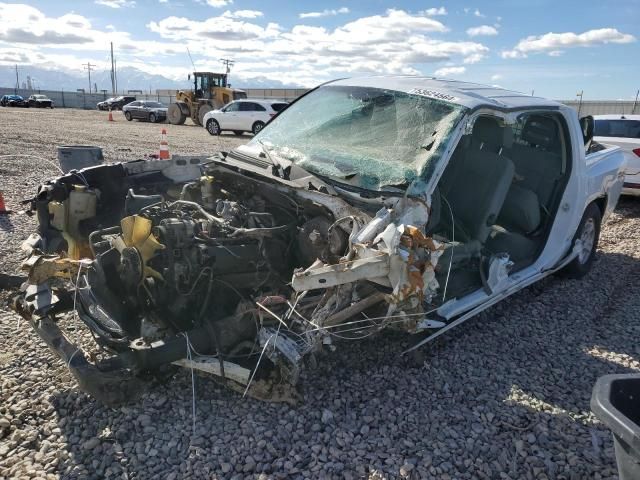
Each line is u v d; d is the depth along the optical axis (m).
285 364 3.09
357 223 3.19
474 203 4.17
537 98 4.98
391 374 3.71
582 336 4.69
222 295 3.41
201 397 3.28
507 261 4.25
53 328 3.04
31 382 3.32
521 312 5.15
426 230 3.72
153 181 4.48
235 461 2.75
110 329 3.19
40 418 3.00
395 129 4.05
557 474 2.88
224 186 4.09
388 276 2.97
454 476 2.78
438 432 3.14
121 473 2.63
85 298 3.19
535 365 4.09
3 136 16.84
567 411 3.49
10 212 7.36
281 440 2.94
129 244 3.14
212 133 24.61
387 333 4.09
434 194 3.82
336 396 3.39
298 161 3.97
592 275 6.47
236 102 24.23
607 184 6.18
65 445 2.80
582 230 5.88
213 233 3.37
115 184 4.22
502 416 3.36
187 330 3.28
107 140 17.64
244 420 3.08
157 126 29.11
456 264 3.84
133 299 3.25
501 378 3.84
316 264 2.99
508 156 5.18
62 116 34.31
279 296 3.23
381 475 2.73
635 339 4.70
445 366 3.93
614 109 34.88
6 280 4.46
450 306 3.73
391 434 3.08
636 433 1.60
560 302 5.48
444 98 4.11
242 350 3.28
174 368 3.26
